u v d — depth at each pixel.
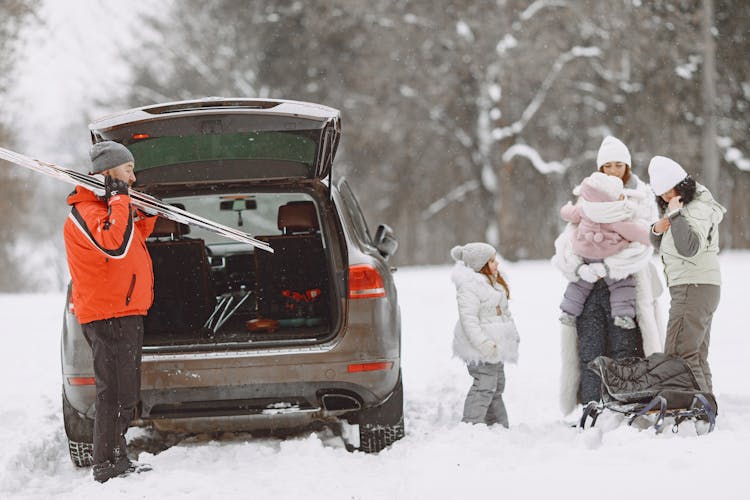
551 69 47.69
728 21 45.69
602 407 8.61
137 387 8.16
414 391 11.98
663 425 8.20
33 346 16.72
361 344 8.47
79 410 8.53
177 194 9.19
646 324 9.49
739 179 48.84
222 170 9.20
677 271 9.04
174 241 10.02
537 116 49.28
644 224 9.37
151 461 8.61
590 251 9.38
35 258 94.25
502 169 48.12
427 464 7.56
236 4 58.59
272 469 8.16
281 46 56.78
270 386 8.40
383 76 48.88
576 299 9.62
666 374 8.55
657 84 45.84
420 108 49.59
